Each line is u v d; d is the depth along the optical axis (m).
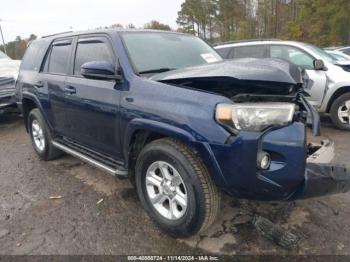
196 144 2.36
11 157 5.07
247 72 2.32
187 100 2.46
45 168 4.50
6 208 3.41
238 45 6.96
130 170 3.14
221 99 2.32
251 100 2.38
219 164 2.31
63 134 4.19
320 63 5.36
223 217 3.04
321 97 5.91
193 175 2.46
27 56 5.07
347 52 13.05
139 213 3.20
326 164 2.51
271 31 47.72
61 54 4.12
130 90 2.89
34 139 4.92
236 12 51.94
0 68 6.98
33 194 3.71
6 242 2.81
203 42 4.06
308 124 2.82
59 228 2.99
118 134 3.07
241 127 2.25
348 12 33.53
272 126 2.30
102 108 3.18
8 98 6.71
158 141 2.73
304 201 3.28
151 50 3.32
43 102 4.32
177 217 2.69
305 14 38.69
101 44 3.40
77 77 3.68
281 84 2.31
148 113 2.67
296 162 2.31
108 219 3.11
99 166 3.41
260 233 2.76
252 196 2.36
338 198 3.35
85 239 2.81
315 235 2.74
